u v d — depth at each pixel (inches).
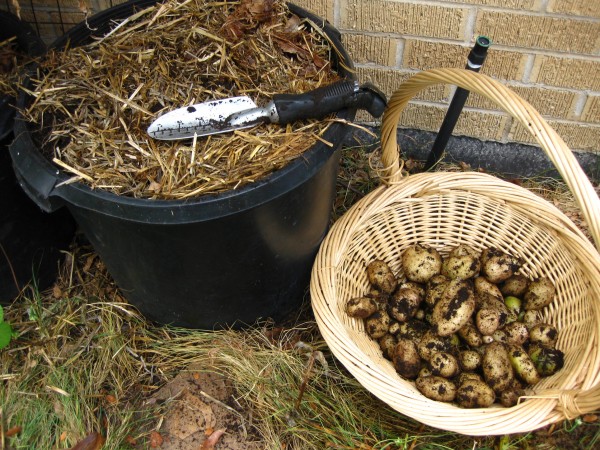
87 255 35.5
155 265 26.9
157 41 28.9
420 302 31.4
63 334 32.1
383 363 29.3
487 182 32.8
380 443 28.4
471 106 38.9
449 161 41.9
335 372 30.7
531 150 40.4
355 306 29.7
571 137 39.6
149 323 33.2
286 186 24.3
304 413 29.4
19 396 29.2
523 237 32.8
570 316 29.8
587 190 23.3
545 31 34.3
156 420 29.6
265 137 26.3
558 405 24.2
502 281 31.8
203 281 27.9
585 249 29.2
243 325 32.3
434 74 26.6
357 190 39.3
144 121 26.8
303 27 30.8
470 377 27.6
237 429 29.4
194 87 27.9
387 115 30.0
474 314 29.9
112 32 29.7
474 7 34.1
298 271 31.5
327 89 26.2
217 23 29.8
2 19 32.7
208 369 31.2
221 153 25.8
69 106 27.5
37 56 30.4
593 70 35.5
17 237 31.8
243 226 25.4
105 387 30.7
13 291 33.3
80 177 24.6
